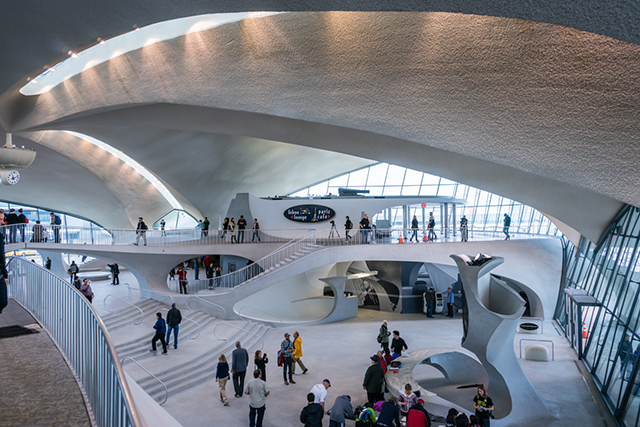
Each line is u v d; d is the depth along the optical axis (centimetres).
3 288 518
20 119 2047
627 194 601
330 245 2414
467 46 693
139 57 1445
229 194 3650
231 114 1388
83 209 3622
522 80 635
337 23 916
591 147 600
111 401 358
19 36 1080
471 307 1124
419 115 841
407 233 2617
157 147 2681
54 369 501
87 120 1995
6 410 394
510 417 1128
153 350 1559
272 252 2523
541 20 366
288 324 2242
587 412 1186
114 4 785
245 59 1142
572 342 1859
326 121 1015
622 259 1399
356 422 967
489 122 727
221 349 1673
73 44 1120
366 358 1672
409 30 792
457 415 964
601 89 543
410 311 2581
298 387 1380
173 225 4041
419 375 1605
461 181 1441
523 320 2306
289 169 3844
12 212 2212
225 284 2484
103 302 2158
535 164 699
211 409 1211
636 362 1072
